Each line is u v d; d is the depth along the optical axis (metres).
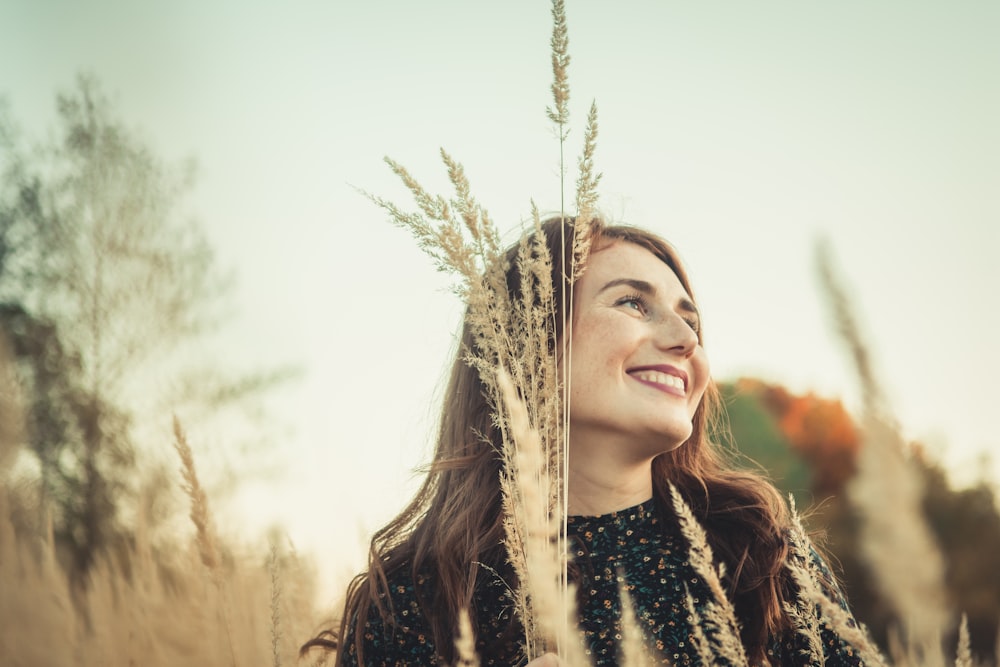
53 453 10.28
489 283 1.66
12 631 2.89
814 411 10.41
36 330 10.75
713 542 2.02
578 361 1.93
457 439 2.24
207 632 2.79
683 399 1.96
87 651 2.87
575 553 1.94
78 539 9.95
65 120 11.23
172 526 5.41
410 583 2.04
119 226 10.84
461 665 1.17
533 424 1.50
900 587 0.63
